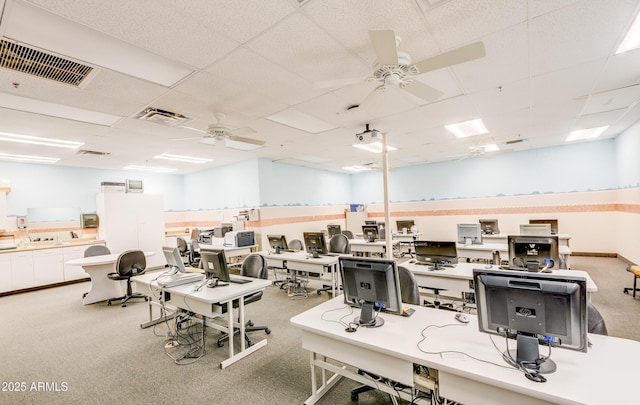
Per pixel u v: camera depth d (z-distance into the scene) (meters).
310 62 2.51
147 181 8.16
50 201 6.43
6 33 1.93
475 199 7.95
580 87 3.25
